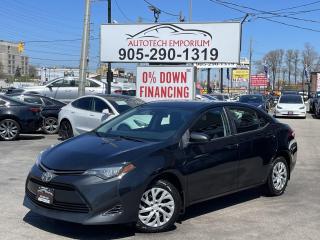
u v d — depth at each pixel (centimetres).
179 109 685
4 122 1515
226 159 677
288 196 804
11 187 823
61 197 552
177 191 602
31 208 580
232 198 780
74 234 576
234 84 9325
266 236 588
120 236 572
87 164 554
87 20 2139
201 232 598
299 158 1254
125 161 559
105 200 538
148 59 1956
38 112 1567
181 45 1919
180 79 1884
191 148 628
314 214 692
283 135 806
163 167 582
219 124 693
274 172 789
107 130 697
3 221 624
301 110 3131
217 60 1897
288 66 10719
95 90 2581
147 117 689
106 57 1997
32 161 1112
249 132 736
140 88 1928
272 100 4925
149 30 1947
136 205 557
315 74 6819
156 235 581
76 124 1430
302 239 579
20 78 11469
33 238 561
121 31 1975
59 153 596
